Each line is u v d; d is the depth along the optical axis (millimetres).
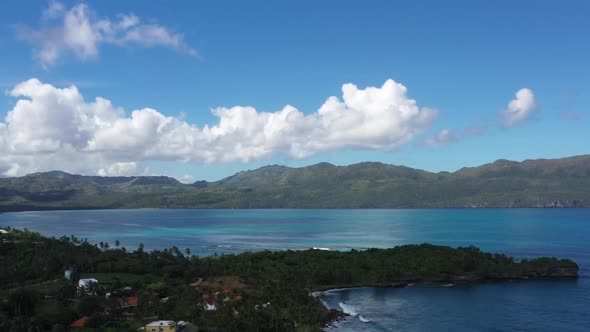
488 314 175625
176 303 168250
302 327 147875
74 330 142625
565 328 156875
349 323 166250
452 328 158875
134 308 169000
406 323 165625
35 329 141750
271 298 164000
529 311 178750
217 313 149750
